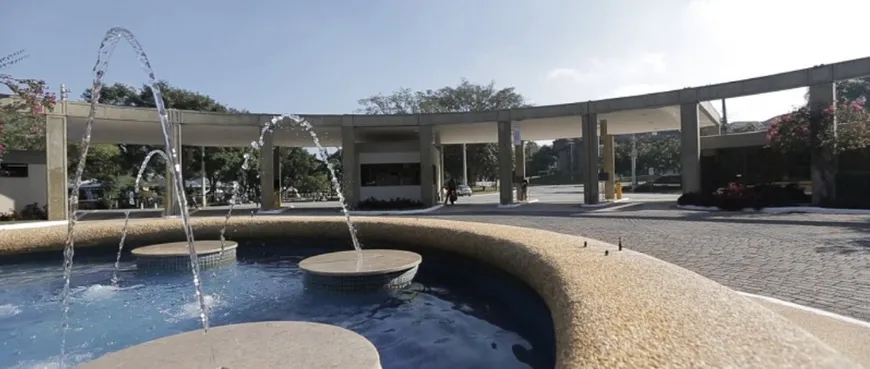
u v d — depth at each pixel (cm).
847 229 850
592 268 320
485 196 3144
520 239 471
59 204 1422
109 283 595
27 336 399
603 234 871
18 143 1445
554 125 2059
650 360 161
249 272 660
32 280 612
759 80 1423
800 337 183
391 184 1961
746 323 198
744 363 158
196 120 1722
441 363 330
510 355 345
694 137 1548
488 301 500
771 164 1565
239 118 1794
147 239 778
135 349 269
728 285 455
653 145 4656
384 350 358
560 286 283
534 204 1948
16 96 1327
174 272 641
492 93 3962
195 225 798
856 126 1232
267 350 264
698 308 221
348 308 475
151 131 1888
